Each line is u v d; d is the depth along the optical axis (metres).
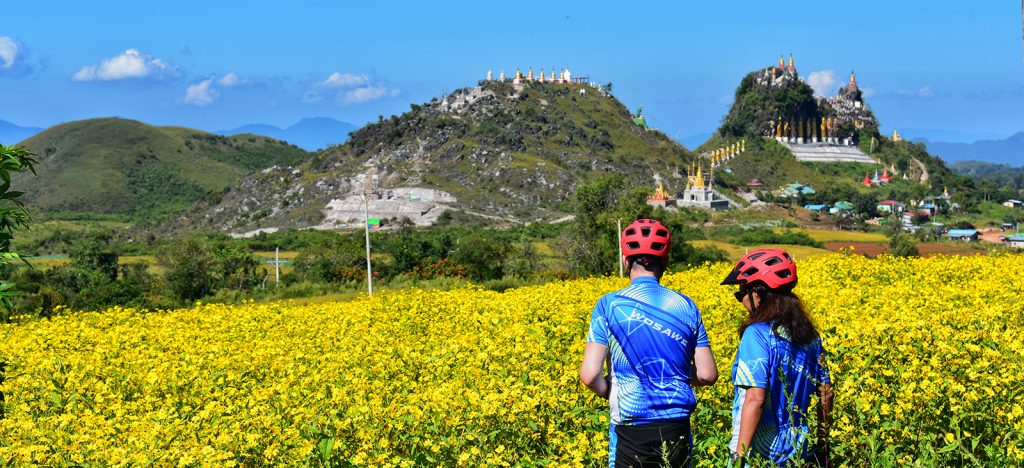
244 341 14.01
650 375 5.07
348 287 51.19
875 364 7.18
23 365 11.84
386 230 187.62
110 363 11.56
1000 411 6.02
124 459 6.56
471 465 6.14
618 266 59.81
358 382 8.31
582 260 65.06
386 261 70.19
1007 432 5.88
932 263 20.31
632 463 5.09
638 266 5.35
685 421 5.11
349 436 6.71
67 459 6.95
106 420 8.30
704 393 7.11
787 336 5.18
